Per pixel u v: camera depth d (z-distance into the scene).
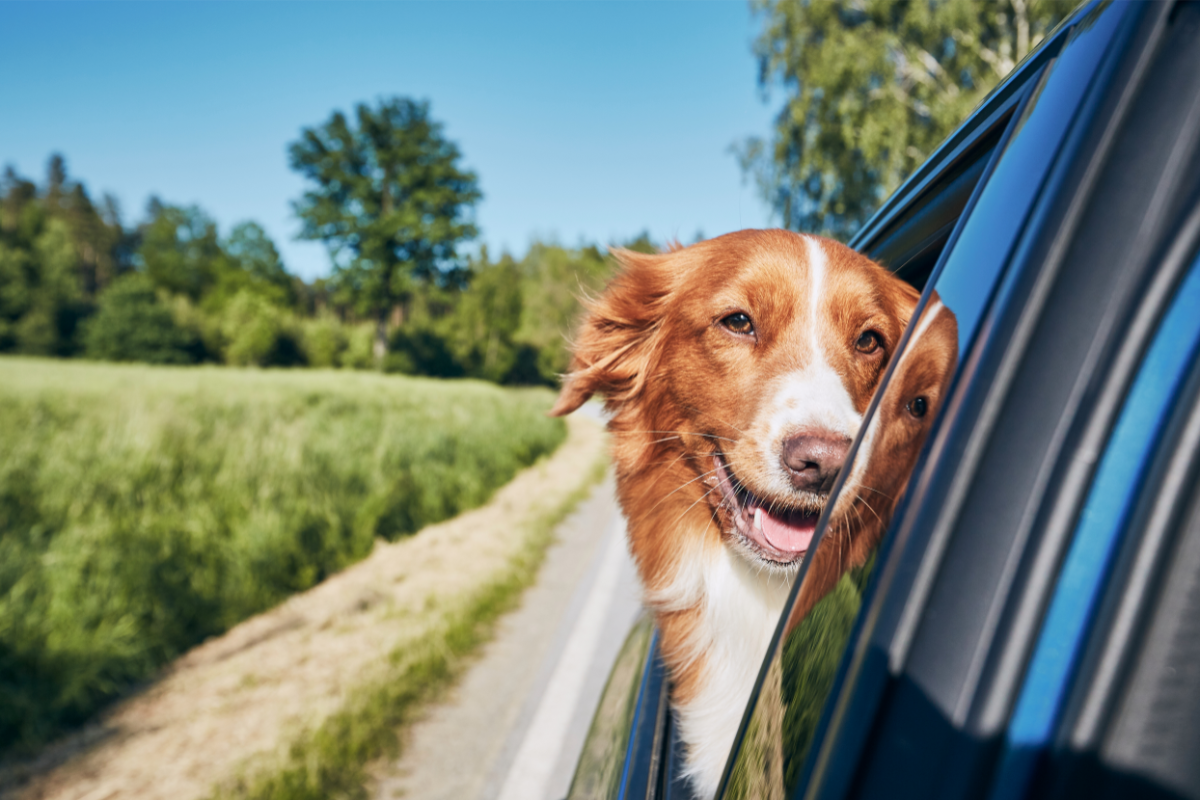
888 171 19.59
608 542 8.48
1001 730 0.55
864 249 2.35
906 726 0.60
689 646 1.93
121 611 5.15
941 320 0.77
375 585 6.68
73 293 62.56
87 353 58.00
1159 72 0.63
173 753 3.96
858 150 21.31
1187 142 0.60
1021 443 0.60
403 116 63.19
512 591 6.68
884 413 0.88
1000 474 0.61
